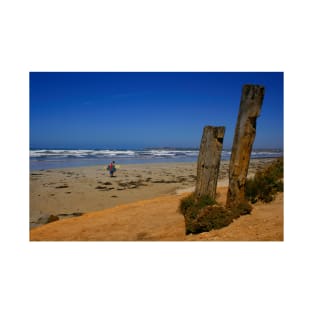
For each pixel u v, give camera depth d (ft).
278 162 31.42
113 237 22.35
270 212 21.24
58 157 132.77
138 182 60.18
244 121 21.01
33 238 23.47
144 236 21.93
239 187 21.66
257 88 20.61
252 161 118.62
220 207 21.43
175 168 89.56
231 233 18.79
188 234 20.94
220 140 23.72
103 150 214.48
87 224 26.71
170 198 34.40
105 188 53.42
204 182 23.72
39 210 38.42
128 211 30.04
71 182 59.36
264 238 17.53
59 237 23.41
